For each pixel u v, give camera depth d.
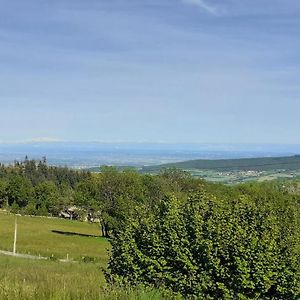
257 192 57.91
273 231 13.60
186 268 13.74
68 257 49.91
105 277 14.95
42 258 46.16
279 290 13.30
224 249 13.38
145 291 11.34
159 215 14.94
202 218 14.09
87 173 159.50
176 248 13.90
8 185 117.75
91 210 79.75
